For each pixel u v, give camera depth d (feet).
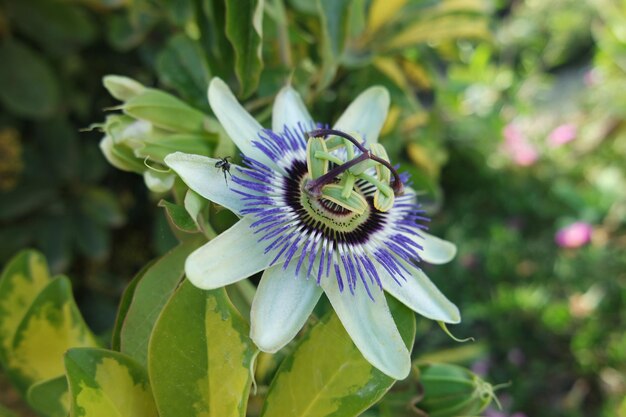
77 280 1.51
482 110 2.80
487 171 2.60
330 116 0.91
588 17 4.15
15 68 1.21
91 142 1.42
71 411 0.47
